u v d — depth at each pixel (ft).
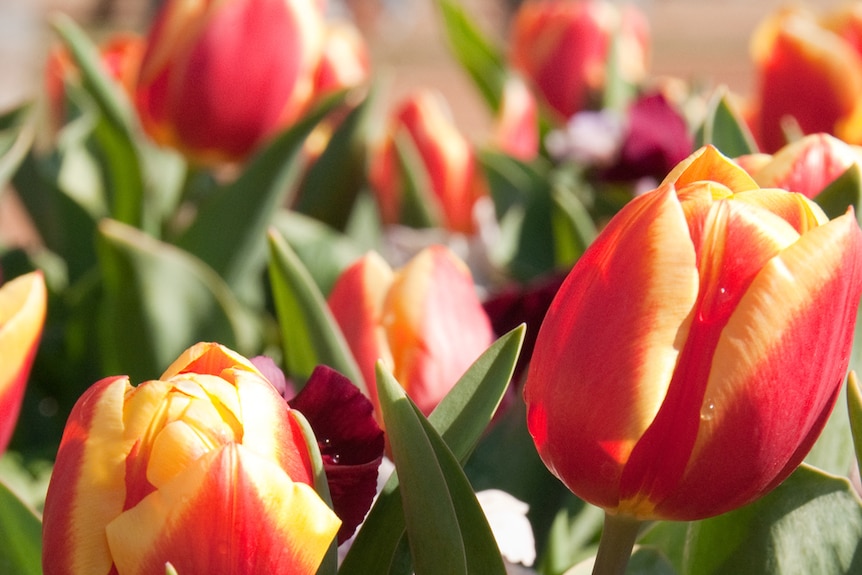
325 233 2.56
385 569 1.69
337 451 1.76
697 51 21.52
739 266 1.59
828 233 1.57
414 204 3.24
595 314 1.60
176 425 1.58
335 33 3.26
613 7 3.84
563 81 3.74
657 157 2.85
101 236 2.22
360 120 2.87
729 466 1.59
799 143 1.86
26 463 2.23
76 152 3.05
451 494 1.66
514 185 3.28
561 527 1.94
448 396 1.71
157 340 2.27
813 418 1.60
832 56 2.48
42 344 2.54
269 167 2.46
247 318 2.58
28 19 14.35
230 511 1.56
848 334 1.60
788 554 1.74
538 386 1.63
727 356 1.57
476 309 1.97
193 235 2.50
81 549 1.57
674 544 1.85
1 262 2.69
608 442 1.60
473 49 3.95
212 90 2.58
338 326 1.97
